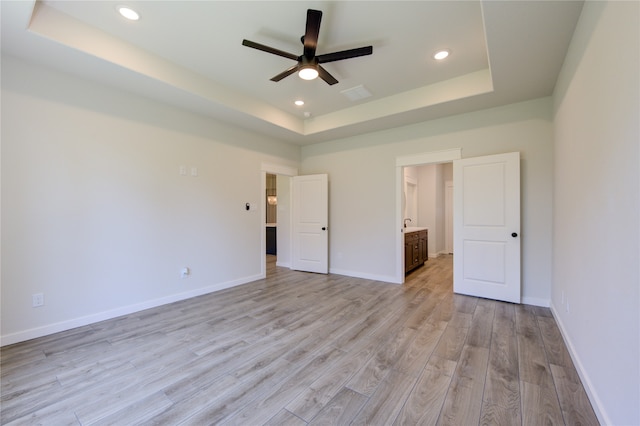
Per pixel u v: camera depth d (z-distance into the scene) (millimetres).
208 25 2463
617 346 1338
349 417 1574
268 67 3170
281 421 1546
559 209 2865
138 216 3318
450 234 8023
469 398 1727
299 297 3818
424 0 2150
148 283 3400
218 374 1998
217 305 3496
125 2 2180
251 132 4711
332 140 5293
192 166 3863
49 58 2523
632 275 1193
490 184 3650
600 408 1519
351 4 2189
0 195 2428
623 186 1288
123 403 1692
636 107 1158
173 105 3609
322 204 5281
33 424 1521
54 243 2711
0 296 2424
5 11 1956
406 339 2539
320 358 2215
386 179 4668
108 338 2572
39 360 2184
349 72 3270
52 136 2703
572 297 2252
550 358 2189
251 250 4707
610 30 1452
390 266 4637
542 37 2217
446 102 3504
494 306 3406
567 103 2457
